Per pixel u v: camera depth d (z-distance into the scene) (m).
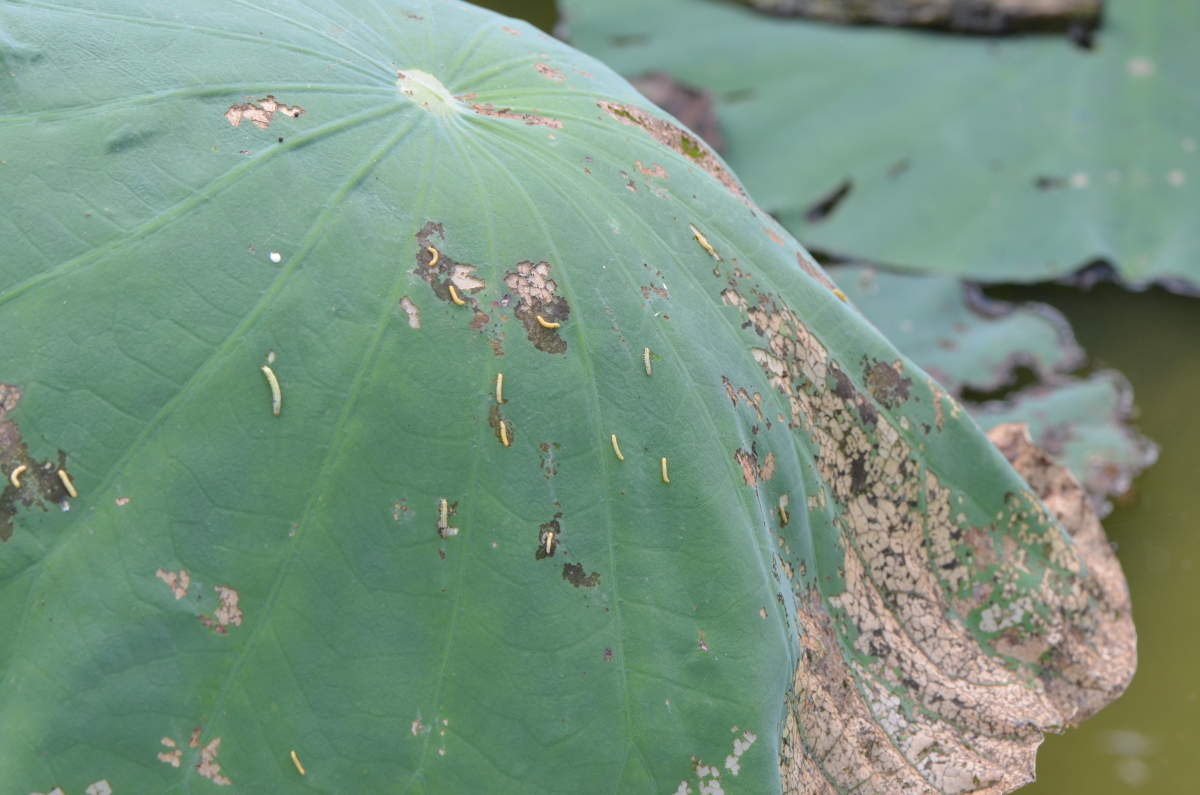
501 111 0.72
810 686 0.70
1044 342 1.12
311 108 0.67
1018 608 0.78
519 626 0.64
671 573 0.66
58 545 0.61
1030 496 0.80
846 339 0.76
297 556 0.62
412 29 0.74
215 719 0.61
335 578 0.62
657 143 0.75
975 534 0.78
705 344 0.70
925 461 0.77
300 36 0.69
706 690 0.66
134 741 0.60
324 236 0.65
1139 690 0.90
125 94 0.65
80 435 0.62
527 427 0.65
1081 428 1.03
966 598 0.78
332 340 0.64
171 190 0.64
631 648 0.65
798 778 0.68
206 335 0.63
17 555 0.60
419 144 0.68
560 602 0.65
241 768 0.61
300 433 0.63
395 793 0.62
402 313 0.64
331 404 0.63
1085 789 0.85
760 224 0.76
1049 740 0.88
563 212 0.68
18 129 0.64
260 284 0.64
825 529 0.73
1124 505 0.97
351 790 0.62
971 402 1.06
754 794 0.65
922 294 1.17
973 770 0.74
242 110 0.66
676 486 0.67
